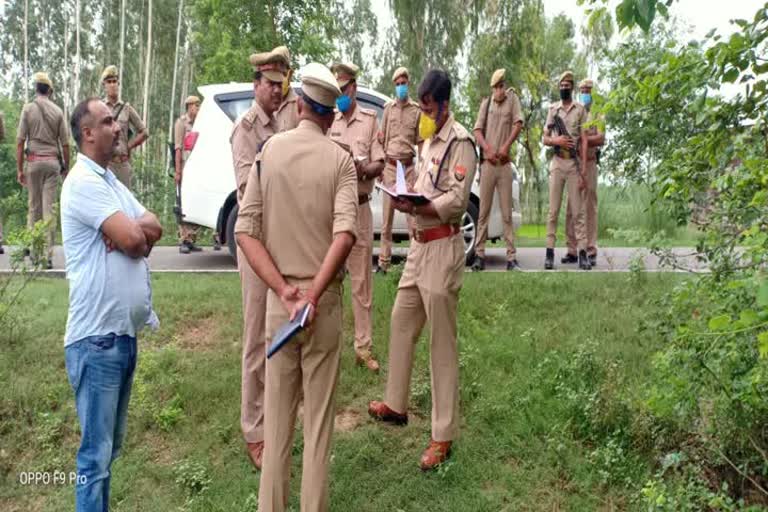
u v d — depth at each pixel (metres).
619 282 6.39
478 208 8.12
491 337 5.25
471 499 3.59
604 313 5.65
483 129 7.44
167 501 3.67
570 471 3.77
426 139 3.92
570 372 4.50
